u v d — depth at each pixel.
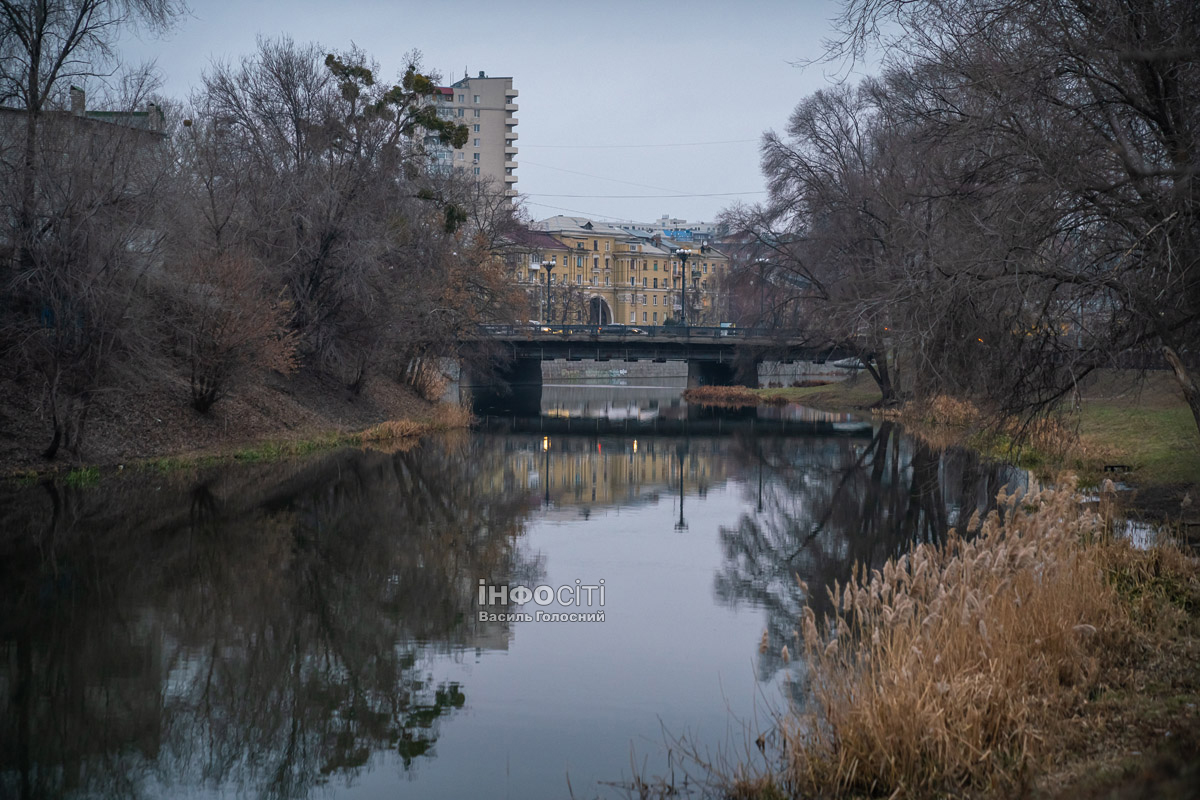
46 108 21.98
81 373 21.38
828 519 19.84
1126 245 13.25
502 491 23.91
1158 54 11.33
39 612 12.48
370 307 33.59
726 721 8.91
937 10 13.62
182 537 16.97
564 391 78.69
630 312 131.88
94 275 20.70
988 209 14.09
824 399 56.62
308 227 31.92
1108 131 13.34
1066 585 9.09
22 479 20.52
